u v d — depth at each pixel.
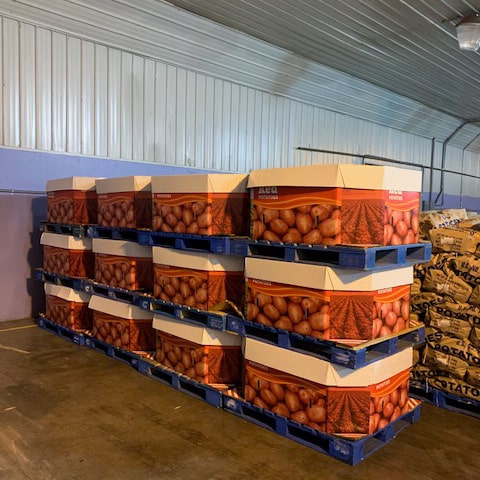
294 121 9.40
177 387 3.71
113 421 3.19
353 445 2.67
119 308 4.30
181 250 3.66
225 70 7.70
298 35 7.02
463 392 3.42
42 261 6.07
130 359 4.27
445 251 3.65
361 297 2.73
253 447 2.88
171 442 2.93
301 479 2.56
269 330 3.06
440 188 14.18
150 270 4.26
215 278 3.47
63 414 3.28
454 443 3.01
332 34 6.94
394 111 11.30
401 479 2.58
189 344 3.64
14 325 5.60
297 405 2.92
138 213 4.18
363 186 2.72
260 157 8.78
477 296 3.38
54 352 4.59
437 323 3.52
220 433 3.05
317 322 2.79
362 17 6.29
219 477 2.56
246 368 3.23
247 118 8.46
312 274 2.79
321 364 2.78
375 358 2.82
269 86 8.58
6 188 5.65
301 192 2.87
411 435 3.10
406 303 3.10
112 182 4.38
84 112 6.22
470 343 3.43
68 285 5.21
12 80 5.55
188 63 7.23
